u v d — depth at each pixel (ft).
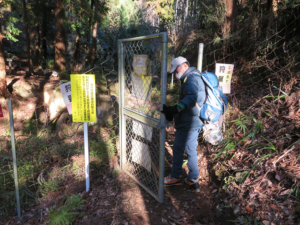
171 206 7.94
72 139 16.28
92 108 8.83
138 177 9.90
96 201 8.64
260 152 8.50
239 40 20.61
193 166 8.18
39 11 35.35
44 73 32.17
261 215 6.30
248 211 6.61
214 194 8.13
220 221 6.91
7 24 22.98
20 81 26.91
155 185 9.12
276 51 17.07
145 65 7.91
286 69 13.37
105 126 18.84
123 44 9.14
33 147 15.05
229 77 9.91
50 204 9.29
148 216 7.57
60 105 22.35
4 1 24.99
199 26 36.68
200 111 8.10
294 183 6.58
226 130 10.92
